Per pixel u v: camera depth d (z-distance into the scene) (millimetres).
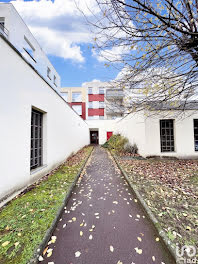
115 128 15320
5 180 2359
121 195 2980
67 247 1605
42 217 2008
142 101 3338
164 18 2139
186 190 2959
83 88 19688
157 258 1459
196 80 2732
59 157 5453
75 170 4699
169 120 6789
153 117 6547
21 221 1901
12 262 1328
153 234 1806
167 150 6750
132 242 1676
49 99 4500
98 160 6980
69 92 19547
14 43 6312
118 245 1632
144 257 1473
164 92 3076
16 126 2705
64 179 3740
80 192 3150
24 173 2973
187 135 6555
